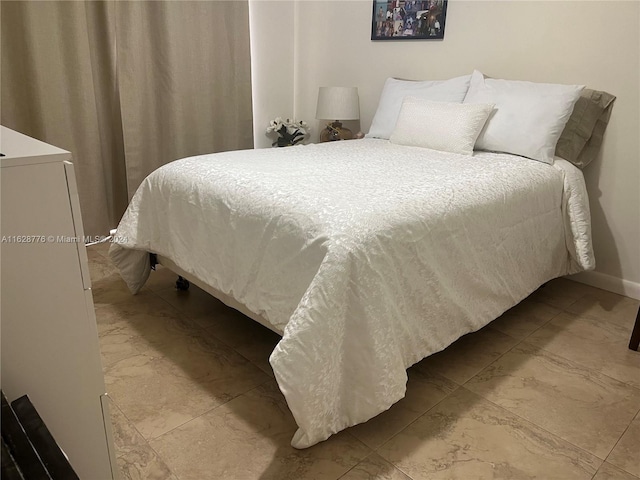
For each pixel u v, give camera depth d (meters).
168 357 1.92
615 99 2.48
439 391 1.78
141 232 2.19
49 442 0.93
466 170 2.09
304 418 1.34
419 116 2.66
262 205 1.63
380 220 1.46
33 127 2.73
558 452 1.50
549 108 2.37
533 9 2.67
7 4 2.51
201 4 3.20
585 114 2.50
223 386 1.76
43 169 0.94
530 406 1.71
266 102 3.96
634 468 1.45
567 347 2.11
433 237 1.60
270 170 1.95
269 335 2.11
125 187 3.21
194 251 1.93
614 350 2.09
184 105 3.29
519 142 2.42
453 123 2.51
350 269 1.35
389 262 1.44
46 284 1.00
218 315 2.26
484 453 1.49
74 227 1.00
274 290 1.55
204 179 1.91
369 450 1.48
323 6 3.72
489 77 2.90
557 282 2.78
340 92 3.46
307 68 3.98
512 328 2.25
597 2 2.44
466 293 1.80
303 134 3.87
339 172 1.96
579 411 1.70
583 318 2.37
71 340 1.06
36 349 1.02
